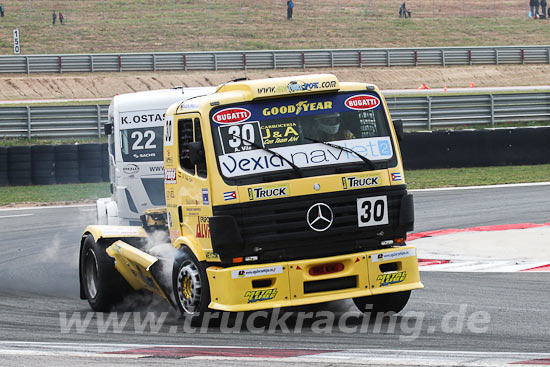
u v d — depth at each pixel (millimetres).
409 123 65938
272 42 133750
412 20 154000
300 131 17219
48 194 49125
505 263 25562
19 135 63875
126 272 20250
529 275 23438
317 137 17250
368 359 13453
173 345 15734
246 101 17109
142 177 26938
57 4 158875
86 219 39562
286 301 16719
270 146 17000
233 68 101750
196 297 17375
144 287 20469
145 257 19000
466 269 25125
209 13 148875
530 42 139625
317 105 17391
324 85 17375
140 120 27094
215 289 16766
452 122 66500
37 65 97688
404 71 104562
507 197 40906
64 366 13805
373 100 17734
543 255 26250
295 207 16797
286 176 16859
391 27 147125
